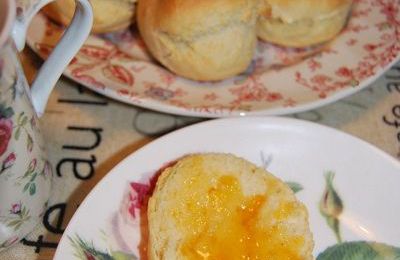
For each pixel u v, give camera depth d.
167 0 0.26
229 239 0.21
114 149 0.26
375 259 0.21
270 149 0.24
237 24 0.27
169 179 0.22
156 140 0.23
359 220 0.23
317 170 0.24
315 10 0.28
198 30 0.26
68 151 0.26
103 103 0.28
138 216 0.22
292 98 0.27
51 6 0.28
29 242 0.22
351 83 0.27
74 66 0.27
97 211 0.21
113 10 0.28
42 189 0.22
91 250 0.20
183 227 0.21
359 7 0.32
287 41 0.30
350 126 0.28
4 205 0.20
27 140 0.19
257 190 0.22
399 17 0.31
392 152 0.27
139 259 0.21
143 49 0.30
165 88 0.27
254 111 0.26
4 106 0.18
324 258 0.22
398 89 0.30
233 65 0.27
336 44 0.30
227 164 0.22
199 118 0.28
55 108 0.28
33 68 0.29
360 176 0.23
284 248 0.21
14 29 0.17
